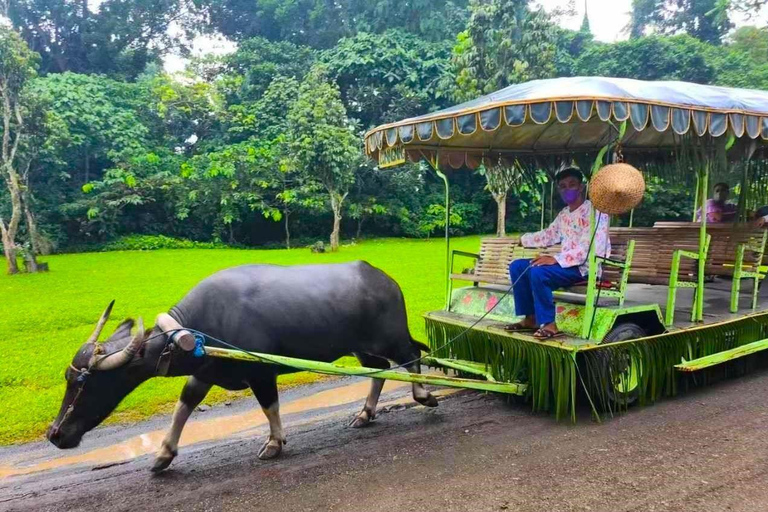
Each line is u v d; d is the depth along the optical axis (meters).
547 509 3.51
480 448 4.47
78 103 26.39
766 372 6.26
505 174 7.04
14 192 16.14
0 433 5.44
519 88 5.11
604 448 4.35
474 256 6.73
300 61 32.31
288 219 25.73
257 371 4.38
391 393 6.26
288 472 4.21
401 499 3.71
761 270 7.87
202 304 4.34
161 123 29.97
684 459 4.11
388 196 26.77
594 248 4.76
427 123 4.68
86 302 11.36
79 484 4.21
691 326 5.42
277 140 25.95
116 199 24.83
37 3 33.03
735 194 8.22
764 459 4.07
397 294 5.18
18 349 8.14
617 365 4.93
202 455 4.68
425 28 31.52
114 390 3.97
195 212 25.44
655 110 4.33
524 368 5.14
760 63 29.12
